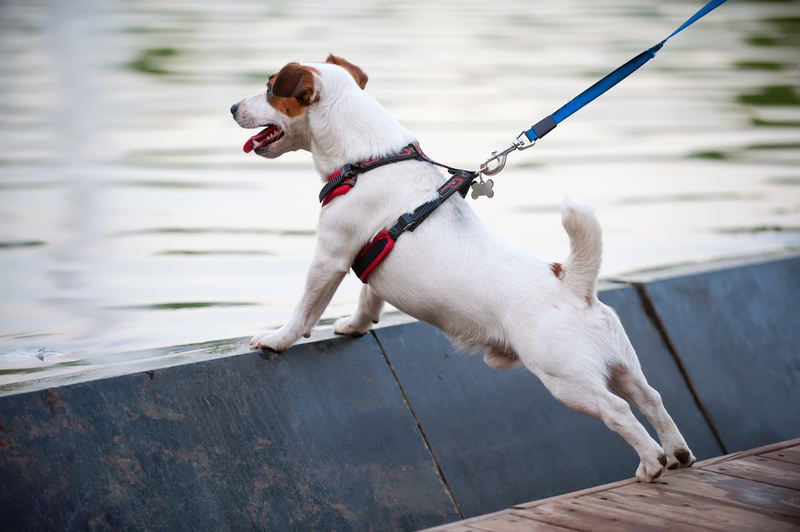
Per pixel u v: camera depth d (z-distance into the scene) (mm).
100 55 12352
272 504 2756
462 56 13086
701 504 2385
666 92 11359
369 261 2891
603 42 15109
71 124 8531
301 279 4625
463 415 3268
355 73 3250
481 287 2709
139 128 8406
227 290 4438
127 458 2602
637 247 5332
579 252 2590
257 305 4230
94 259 4871
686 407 3705
